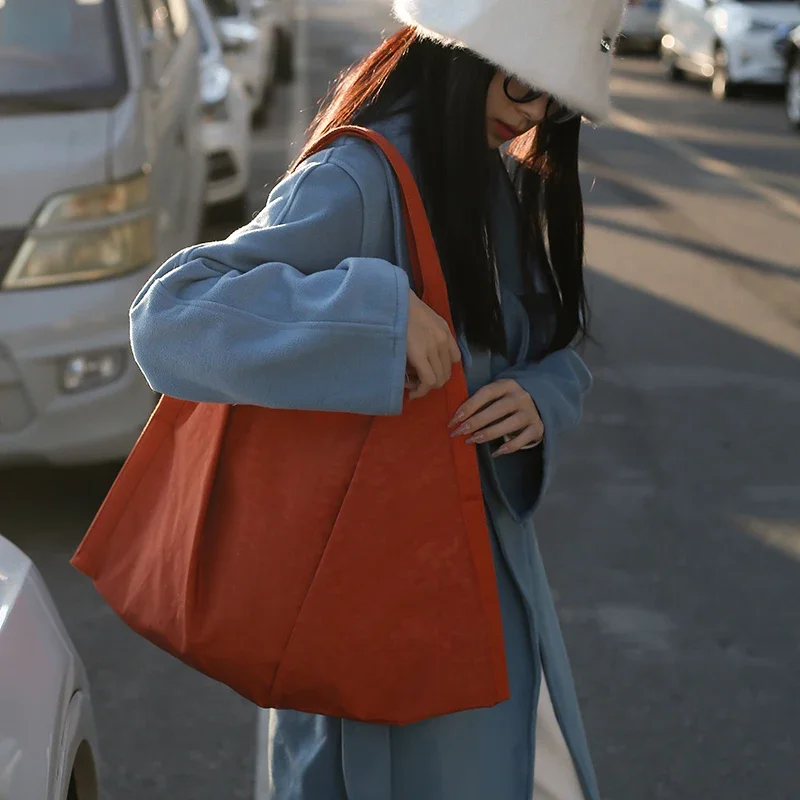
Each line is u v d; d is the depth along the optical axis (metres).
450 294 1.97
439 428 1.94
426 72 1.94
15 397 4.79
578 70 1.86
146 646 4.31
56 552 4.96
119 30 5.47
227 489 1.98
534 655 2.15
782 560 5.03
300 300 1.82
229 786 3.55
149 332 1.85
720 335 8.23
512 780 2.12
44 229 4.80
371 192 1.90
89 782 2.47
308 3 35.75
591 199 12.42
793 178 13.75
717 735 3.83
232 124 9.79
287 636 1.94
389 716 1.98
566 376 2.20
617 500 5.56
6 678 1.95
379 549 1.93
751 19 19.38
